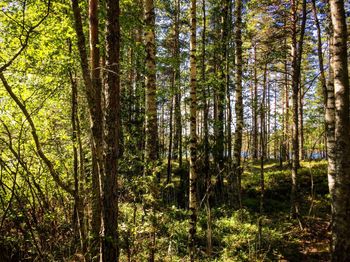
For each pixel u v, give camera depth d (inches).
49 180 327.0
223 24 659.4
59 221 329.7
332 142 389.1
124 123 499.2
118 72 278.8
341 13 274.4
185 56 593.9
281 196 729.0
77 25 223.5
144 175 337.1
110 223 265.9
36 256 290.7
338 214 261.7
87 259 249.6
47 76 314.0
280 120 566.3
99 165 257.4
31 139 302.5
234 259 428.1
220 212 592.1
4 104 303.3
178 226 490.9
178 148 848.3
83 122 374.6
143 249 347.6
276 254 453.1
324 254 459.5
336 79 272.5
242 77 658.8
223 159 670.5
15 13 286.5
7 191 301.1
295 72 615.5
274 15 703.7
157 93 562.9
